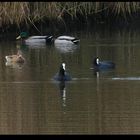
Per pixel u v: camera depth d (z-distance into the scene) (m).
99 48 45.41
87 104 30.38
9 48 47.22
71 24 54.50
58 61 40.66
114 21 56.16
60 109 29.75
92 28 55.34
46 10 52.41
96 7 55.12
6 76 36.22
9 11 50.50
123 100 30.83
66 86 33.56
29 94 32.22
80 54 43.16
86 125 27.44
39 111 29.41
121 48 45.09
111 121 27.88
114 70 37.25
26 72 37.25
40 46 48.38
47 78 35.38
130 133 26.41
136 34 51.97
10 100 31.23
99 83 34.06
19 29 51.50
